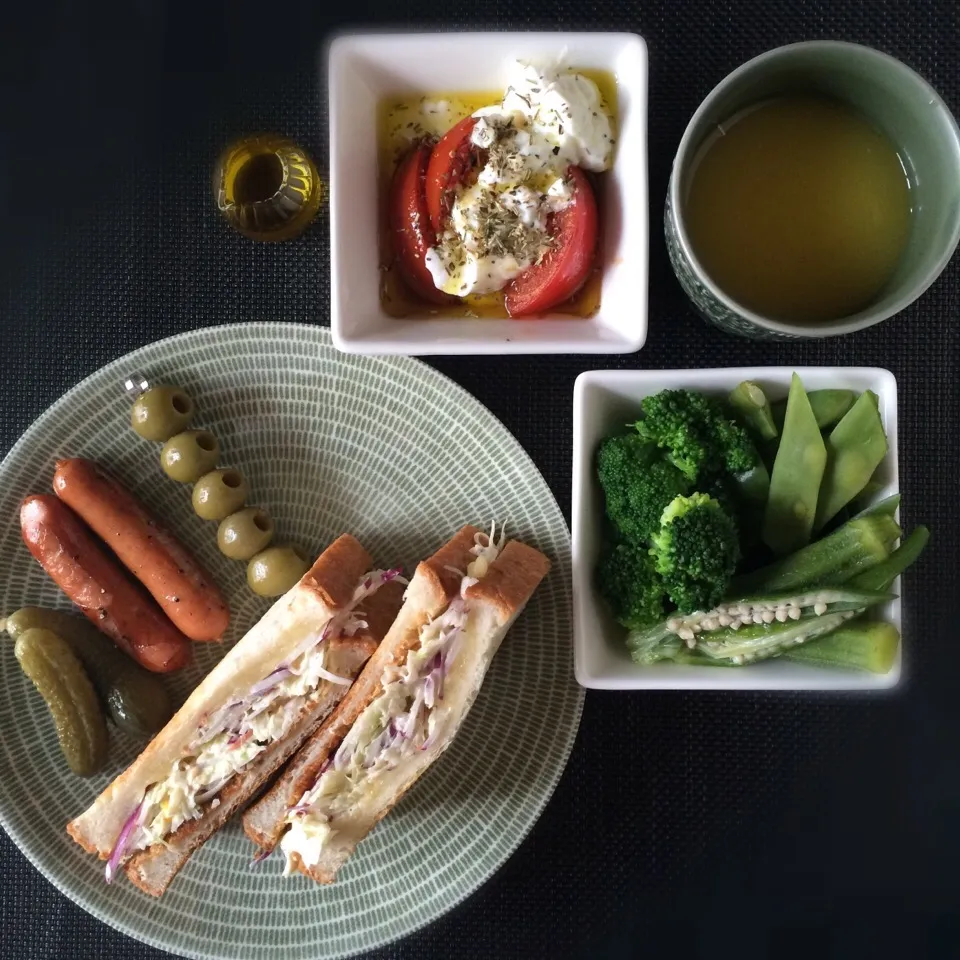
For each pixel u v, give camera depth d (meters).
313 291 0.36
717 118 0.30
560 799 0.36
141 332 0.36
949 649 0.36
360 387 0.36
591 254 0.32
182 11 0.36
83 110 0.36
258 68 0.36
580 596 0.32
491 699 0.35
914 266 0.30
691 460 0.31
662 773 0.36
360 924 0.35
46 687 0.34
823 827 0.36
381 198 0.33
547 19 0.35
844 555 0.32
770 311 0.31
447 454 0.36
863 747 0.36
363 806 0.34
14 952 0.36
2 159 0.36
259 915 0.36
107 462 0.36
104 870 0.36
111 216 0.36
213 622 0.35
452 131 0.32
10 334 0.36
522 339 0.31
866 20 0.35
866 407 0.31
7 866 0.36
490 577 0.33
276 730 0.34
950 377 0.35
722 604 0.32
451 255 0.32
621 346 0.31
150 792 0.35
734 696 0.36
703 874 0.36
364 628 0.35
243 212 0.35
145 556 0.35
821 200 0.31
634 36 0.31
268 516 0.35
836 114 0.31
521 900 0.36
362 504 0.36
